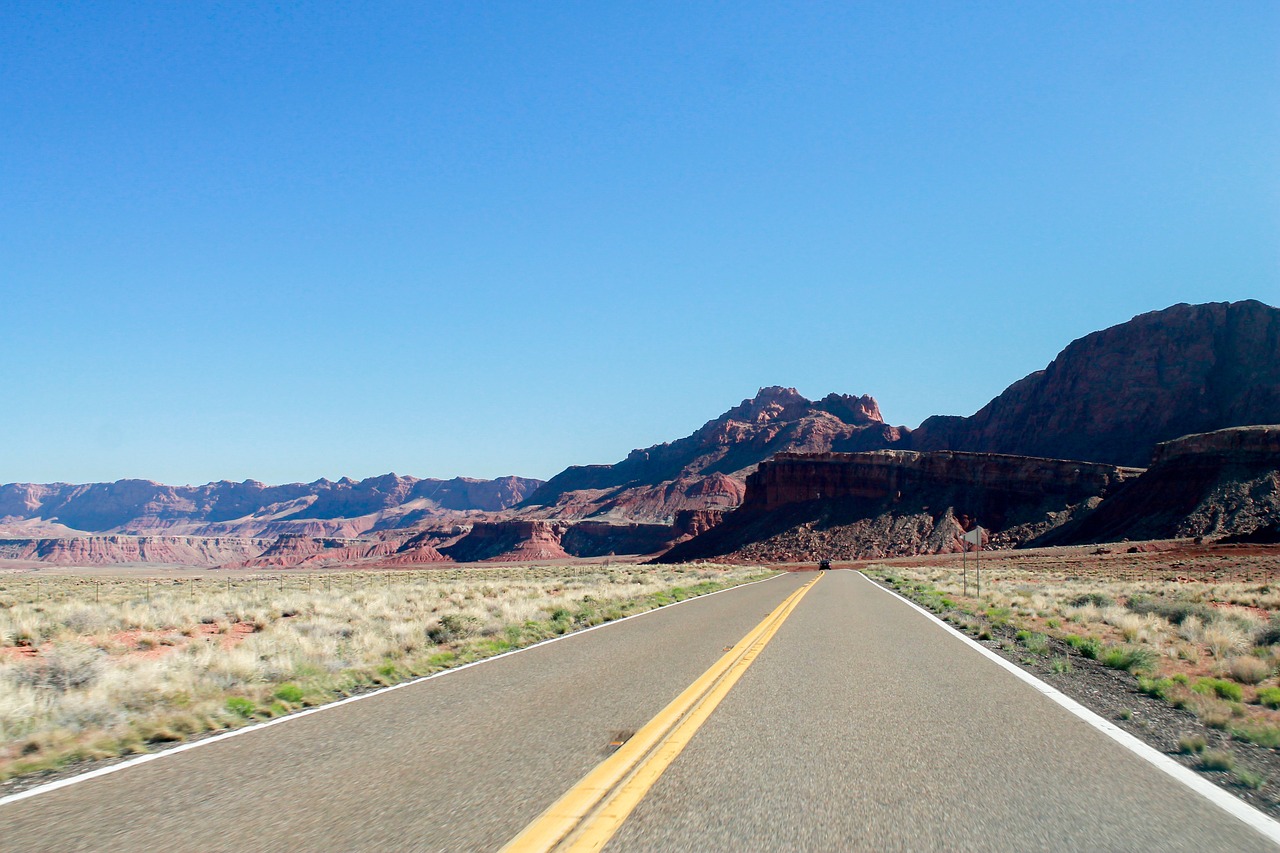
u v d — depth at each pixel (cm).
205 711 1030
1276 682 1303
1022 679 1267
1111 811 625
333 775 740
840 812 620
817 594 3741
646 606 2934
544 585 5094
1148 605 2598
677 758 781
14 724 973
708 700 1071
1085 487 14225
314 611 2906
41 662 1404
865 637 1861
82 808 654
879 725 928
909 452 16162
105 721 997
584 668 1387
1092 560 8231
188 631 2336
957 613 2572
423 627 2064
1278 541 8275
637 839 561
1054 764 762
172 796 684
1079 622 2292
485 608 2916
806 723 938
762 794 664
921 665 1416
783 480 16962
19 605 3253
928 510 14725
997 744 840
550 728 915
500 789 680
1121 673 1370
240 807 648
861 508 15512
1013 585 4631
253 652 1561
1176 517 10881
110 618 2480
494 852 536
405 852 540
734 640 1789
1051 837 568
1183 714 1013
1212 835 573
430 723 959
